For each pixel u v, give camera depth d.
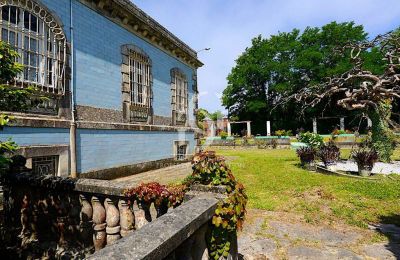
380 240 4.62
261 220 5.68
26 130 6.95
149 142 12.48
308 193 7.70
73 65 8.51
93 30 9.38
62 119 8.02
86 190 3.43
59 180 3.66
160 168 13.08
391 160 14.72
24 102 3.65
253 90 50.91
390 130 14.09
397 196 7.13
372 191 7.60
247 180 9.87
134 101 11.69
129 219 3.32
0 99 3.28
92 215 3.52
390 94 11.17
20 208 4.10
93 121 9.21
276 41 50.12
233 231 3.11
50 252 3.66
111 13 10.16
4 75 3.28
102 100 9.70
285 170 11.95
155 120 13.09
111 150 10.05
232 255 3.26
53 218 3.81
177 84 15.59
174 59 15.16
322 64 44.38
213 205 2.70
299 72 46.34
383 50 12.20
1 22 6.49
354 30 44.00
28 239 3.93
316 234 4.94
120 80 10.69
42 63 7.53
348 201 6.80
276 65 46.47
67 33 8.33
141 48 12.08
